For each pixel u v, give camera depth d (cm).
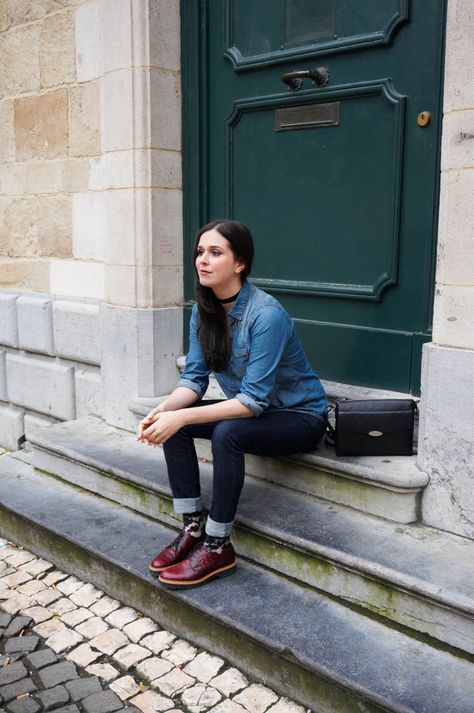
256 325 255
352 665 215
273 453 268
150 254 371
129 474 320
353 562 239
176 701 233
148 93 358
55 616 283
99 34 379
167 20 361
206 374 283
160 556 269
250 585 260
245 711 226
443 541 252
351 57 310
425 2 283
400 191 299
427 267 295
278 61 332
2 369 486
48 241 436
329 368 336
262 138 349
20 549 338
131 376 382
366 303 320
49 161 425
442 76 280
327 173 326
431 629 227
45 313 436
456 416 248
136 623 275
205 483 309
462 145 234
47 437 376
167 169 372
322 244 333
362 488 273
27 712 231
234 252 254
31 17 418
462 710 196
